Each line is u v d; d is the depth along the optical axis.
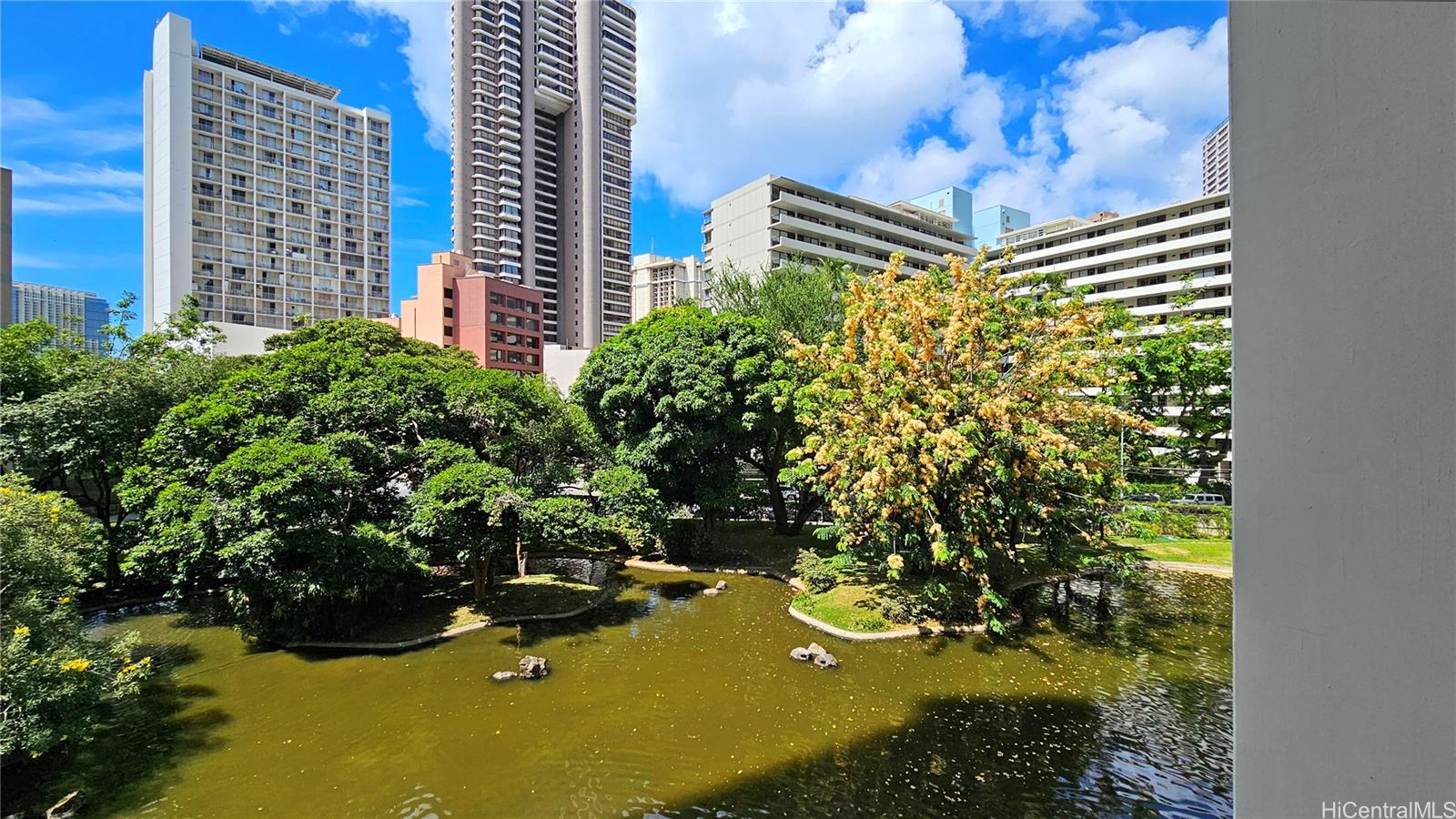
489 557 15.33
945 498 13.38
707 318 19.19
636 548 20.61
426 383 15.41
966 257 59.22
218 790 7.93
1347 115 1.19
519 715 9.84
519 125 70.75
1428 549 1.04
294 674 11.38
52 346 21.64
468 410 15.43
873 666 11.63
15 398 16.39
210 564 11.88
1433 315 1.03
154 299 57.69
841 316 21.91
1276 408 1.32
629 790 7.93
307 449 11.68
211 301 57.72
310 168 64.31
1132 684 10.78
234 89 59.22
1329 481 1.22
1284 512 1.31
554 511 13.60
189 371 17.08
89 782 8.05
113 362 16.55
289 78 65.81
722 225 52.78
